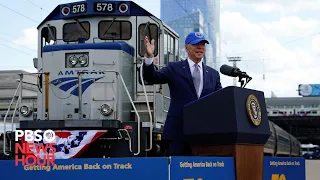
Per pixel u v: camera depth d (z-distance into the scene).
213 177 4.27
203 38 5.29
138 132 8.62
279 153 20.20
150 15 10.97
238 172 4.46
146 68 5.11
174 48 12.25
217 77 5.55
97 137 8.53
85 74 9.91
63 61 10.05
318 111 71.25
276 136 18.94
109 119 9.16
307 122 67.94
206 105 4.56
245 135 4.48
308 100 87.25
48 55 10.18
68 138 8.51
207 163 4.24
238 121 4.38
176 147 5.16
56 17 11.38
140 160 3.96
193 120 4.64
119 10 10.98
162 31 10.95
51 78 10.09
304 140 88.25
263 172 4.91
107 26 11.02
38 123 8.65
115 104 9.78
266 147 15.99
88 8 10.98
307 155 73.88
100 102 9.82
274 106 87.75
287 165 5.41
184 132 4.71
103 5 10.95
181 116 5.19
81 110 9.66
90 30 11.05
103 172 3.93
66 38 11.22
